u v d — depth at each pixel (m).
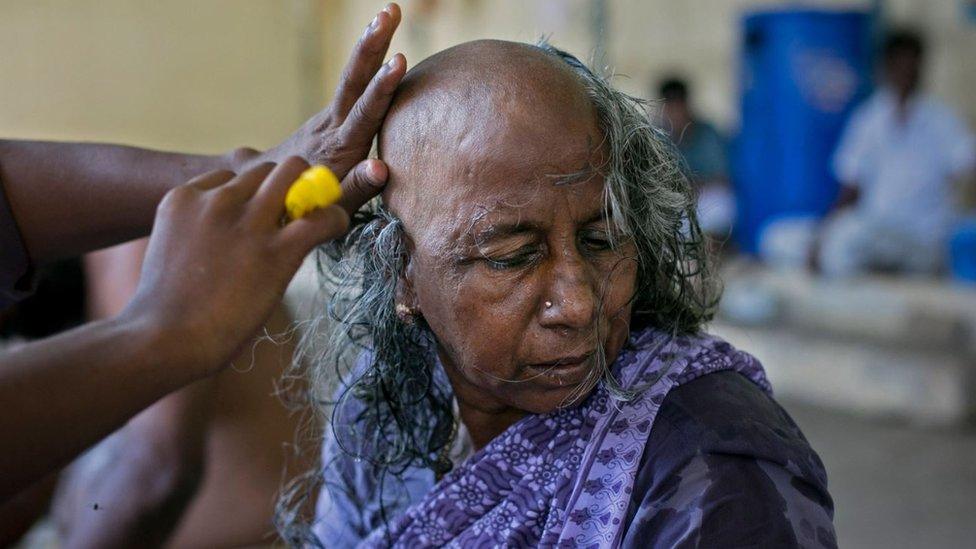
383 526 1.16
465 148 0.98
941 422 4.34
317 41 8.52
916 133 5.13
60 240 1.21
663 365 1.04
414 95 1.03
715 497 0.93
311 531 1.32
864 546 3.22
